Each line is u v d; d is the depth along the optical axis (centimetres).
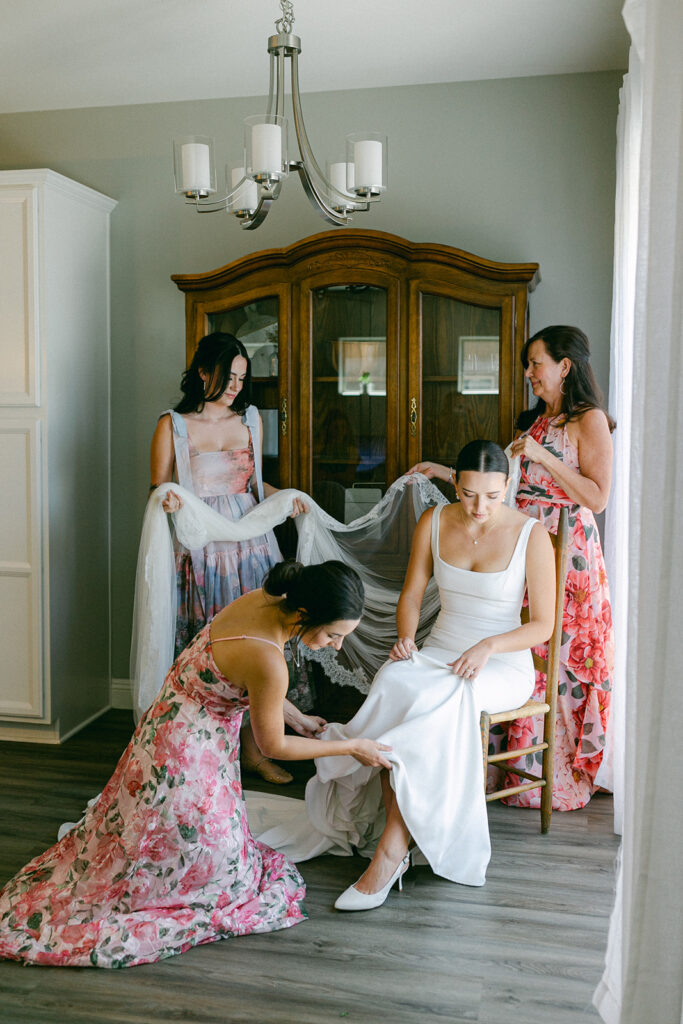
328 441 337
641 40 186
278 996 197
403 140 356
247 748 319
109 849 219
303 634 207
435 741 238
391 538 327
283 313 335
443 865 240
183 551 316
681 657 136
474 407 325
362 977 203
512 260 351
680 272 136
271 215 368
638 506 152
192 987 200
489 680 256
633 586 154
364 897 230
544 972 205
